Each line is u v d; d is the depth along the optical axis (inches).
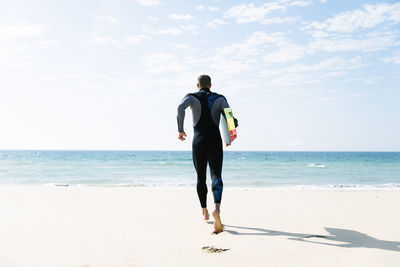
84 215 171.3
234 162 1594.5
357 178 653.3
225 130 145.2
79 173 770.8
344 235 128.0
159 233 130.7
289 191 301.0
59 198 239.9
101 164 1288.1
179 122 139.7
